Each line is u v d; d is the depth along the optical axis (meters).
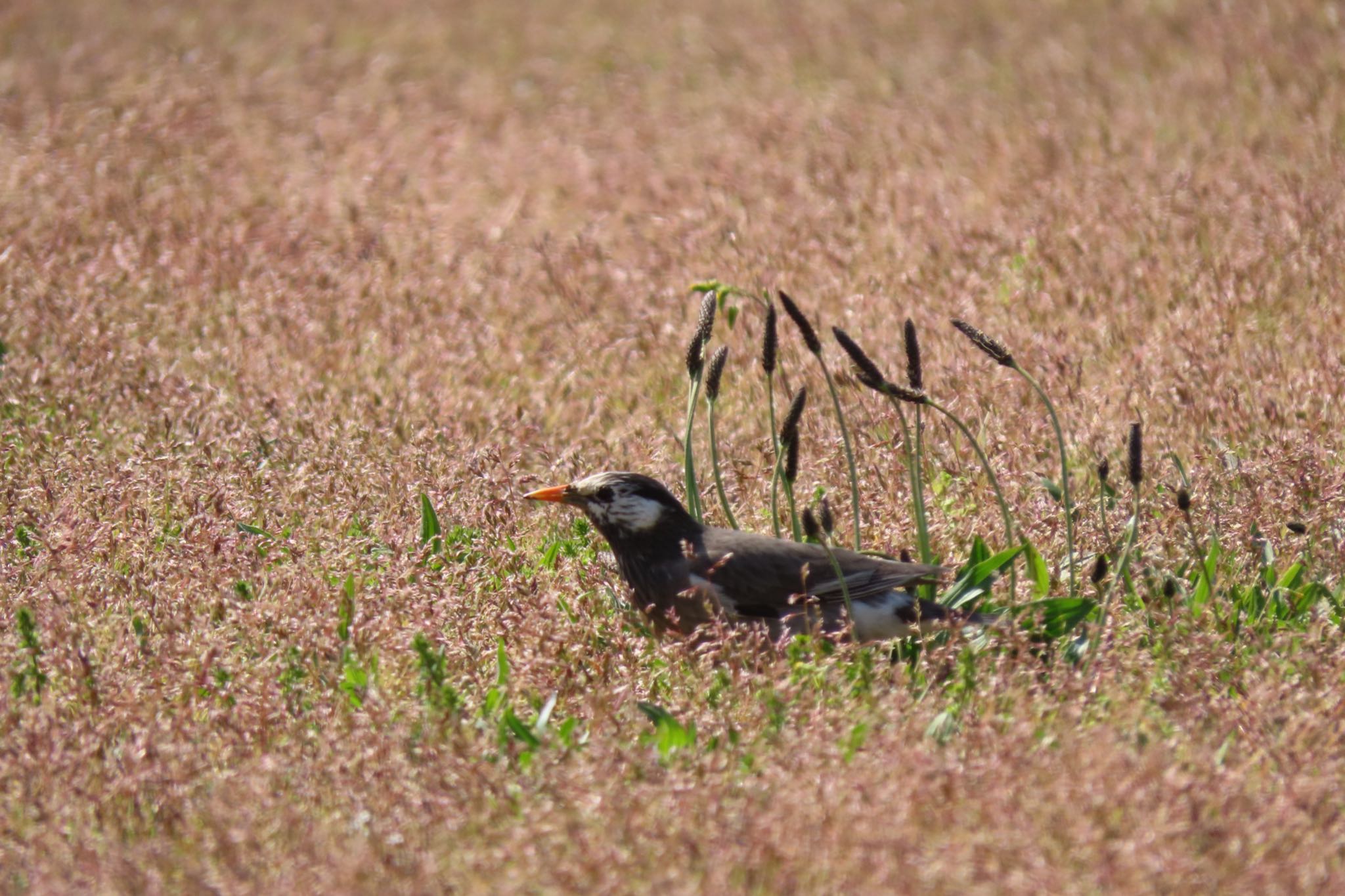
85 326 16.30
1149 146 22.91
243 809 7.23
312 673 8.96
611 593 10.39
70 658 8.85
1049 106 26.45
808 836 6.79
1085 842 6.62
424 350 16.12
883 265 18.20
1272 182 20.45
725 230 20.05
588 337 16.69
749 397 14.60
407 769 7.70
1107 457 12.38
